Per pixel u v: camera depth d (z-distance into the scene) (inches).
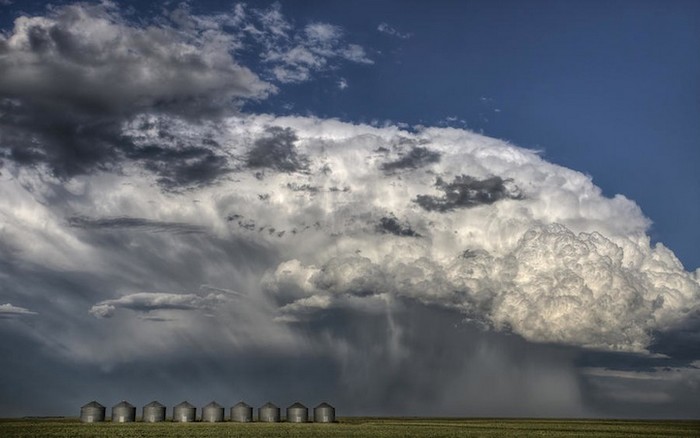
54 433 5329.7
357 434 5615.2
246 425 7278.5
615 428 7657.5
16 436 4894.2
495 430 6663.4
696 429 7760.8
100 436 5064.0
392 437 5246.1
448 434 5757.9
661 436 5979.3
